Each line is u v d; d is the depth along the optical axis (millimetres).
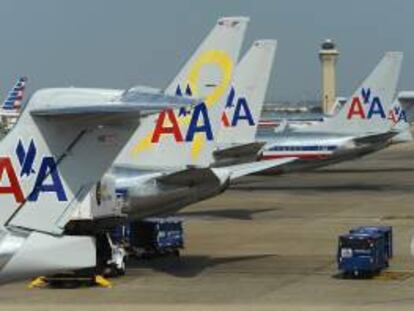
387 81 174250
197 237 103188
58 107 43750
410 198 150250
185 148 81188
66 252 43094
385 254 79000
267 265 82250
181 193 77062
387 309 60938
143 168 78562
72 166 44938
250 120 115188
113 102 42531
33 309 62375
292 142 170125
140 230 87125
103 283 71938
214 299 65562
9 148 44469
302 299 65125
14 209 44469
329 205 140250
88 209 66438
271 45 116188
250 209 136000
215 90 82062
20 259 42625
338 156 170500
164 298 66250
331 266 81312
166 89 81312
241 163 109250
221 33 81938
